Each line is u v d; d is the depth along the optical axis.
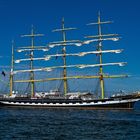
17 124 80.06
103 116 104.69
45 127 75.50
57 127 75.81
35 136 63.00
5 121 86.25
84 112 121.75
